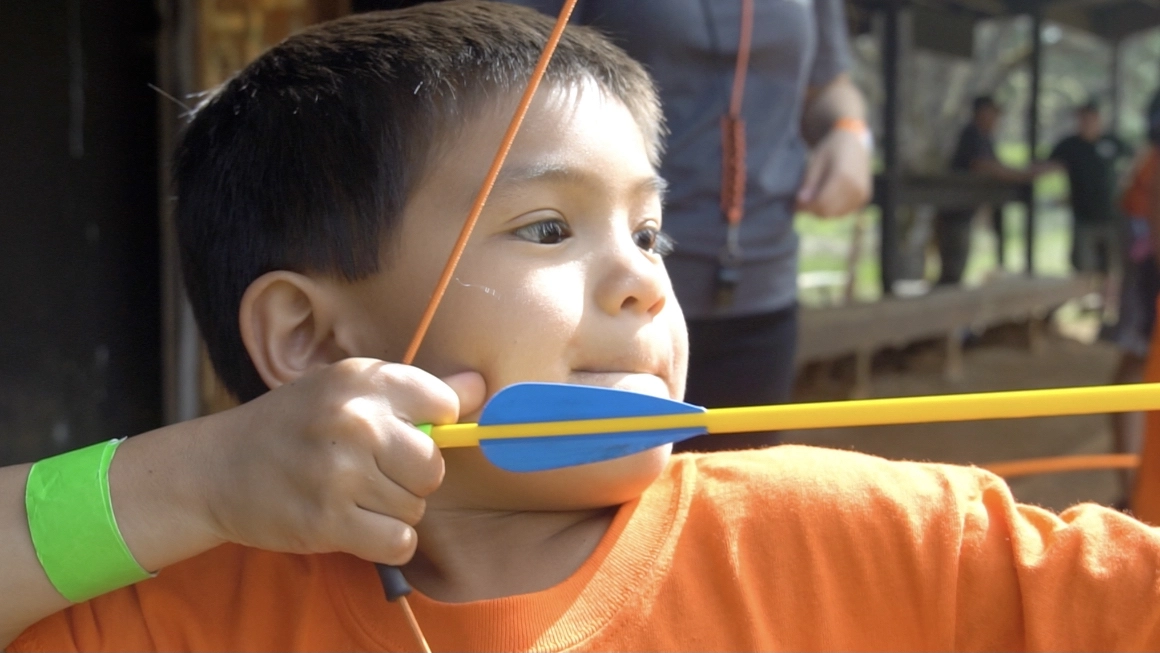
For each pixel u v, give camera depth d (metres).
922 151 6.99
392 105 0.73
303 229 0.75
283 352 0.76
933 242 6.57
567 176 0.69
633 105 0.79
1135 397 0.54
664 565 0.70
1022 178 6.16
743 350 1.39
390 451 0.62
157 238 2.23
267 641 0.73
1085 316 6.57
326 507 0.62
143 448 0.69
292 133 0.77
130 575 0.68
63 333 2.13
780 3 1.35
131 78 2.17
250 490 0.65
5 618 0.68
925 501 0.71
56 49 2.07
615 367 0.68
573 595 0.69
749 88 1.34
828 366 3.79
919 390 4.13
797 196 1.51
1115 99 7.78
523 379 0.68
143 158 2.21
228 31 2.13
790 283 1.46
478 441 0.63
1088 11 7.41
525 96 0.64
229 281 0.81
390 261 0.72
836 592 0.70
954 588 0.68
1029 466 1.19
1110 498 2.39
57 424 2.14
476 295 0.69
